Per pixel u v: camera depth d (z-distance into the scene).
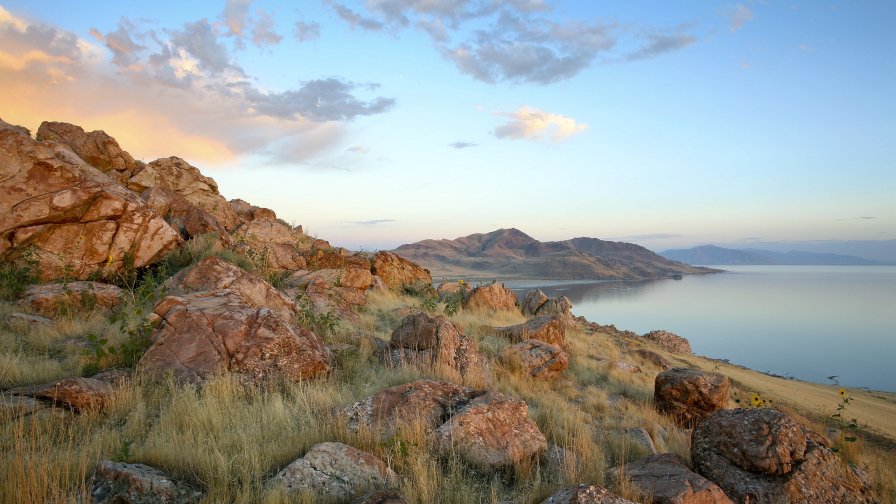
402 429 6.56
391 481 5.39
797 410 18.66
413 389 7.87
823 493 6.18
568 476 5.98
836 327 132.75
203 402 7.07
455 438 6.61
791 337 107.94
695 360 29.97
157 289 12.05
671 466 6.42
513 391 11.07
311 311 13.98
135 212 13.99
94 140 19.69
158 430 6.20
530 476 6.25
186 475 5.19
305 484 5.08
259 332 9.00
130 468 4.81
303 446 6.05
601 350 20.91
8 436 5.45
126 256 13.58
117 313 10.95
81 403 6.49
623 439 8.14
